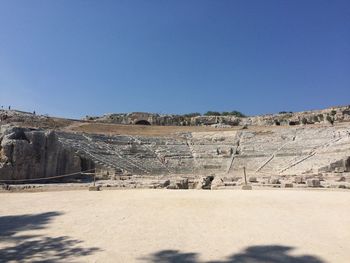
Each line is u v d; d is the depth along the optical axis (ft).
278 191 81.35
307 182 101.65
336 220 42.73
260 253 29.58
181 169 195.72
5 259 28.86
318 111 326.44
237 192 78.23
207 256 28.96
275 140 235.61
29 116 258.37
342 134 212.84
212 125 338.95
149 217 46.60
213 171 192.85
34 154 116.06
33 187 100.53
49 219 47.01
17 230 40.42
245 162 203.72
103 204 60.23
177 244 32.81
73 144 185.78
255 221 42.78
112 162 179.32
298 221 42.42
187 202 59.88
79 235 37.09
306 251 29.94
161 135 273.13
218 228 39.27
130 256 29.19
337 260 27.35
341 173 136.98
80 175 137.08
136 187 106.63
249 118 352.49
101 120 352.08
